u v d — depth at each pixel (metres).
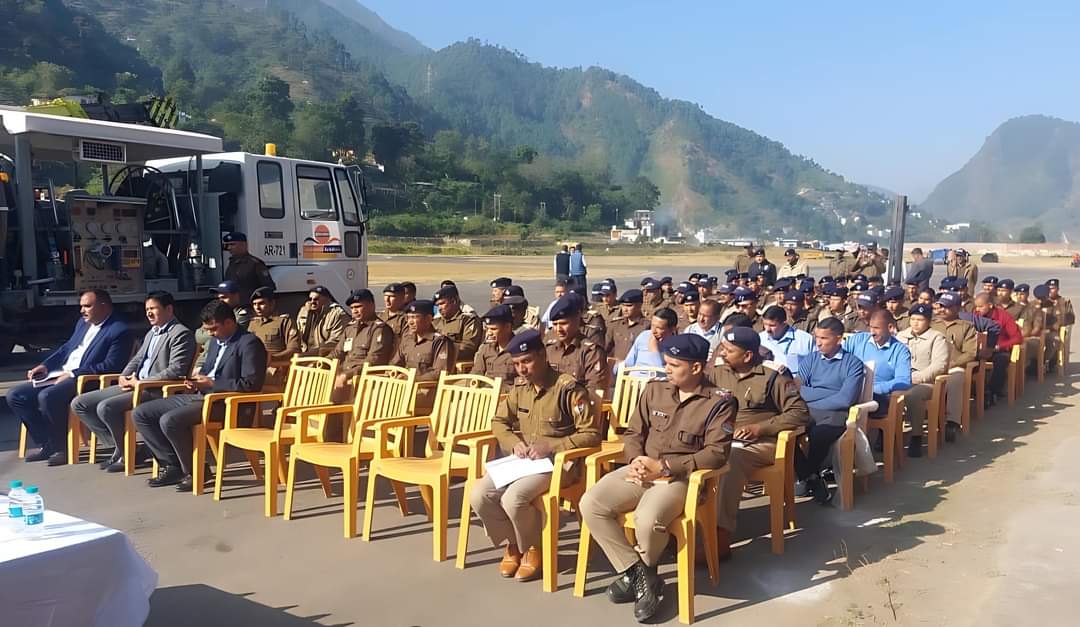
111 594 3.32
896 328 9.30
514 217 155.38
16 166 9.03
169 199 10.69
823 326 6.55
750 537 5.66
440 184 150.50
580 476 5.13
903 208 13.55
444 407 5.98
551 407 5.10
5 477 6.91
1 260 9.19
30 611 3.05
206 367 7.05
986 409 9.91
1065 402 10.32
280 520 5.91
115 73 136.25
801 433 5.72
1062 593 4.63
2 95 100.00
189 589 4.73
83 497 6.39
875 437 7.79
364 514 6.00
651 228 176.12
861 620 4.34
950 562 5.12
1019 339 10.34
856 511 6.18
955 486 6.77
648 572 4.42
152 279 10.21
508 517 4.88
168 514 6.01
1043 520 5.84
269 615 4.41
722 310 10.13
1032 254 122.69
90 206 9.49
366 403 6.48
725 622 4.34
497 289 9.77
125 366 7.56
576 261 18.59
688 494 4.39
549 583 4.71
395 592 4.71
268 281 10.68
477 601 4.60
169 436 6.48
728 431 4.62
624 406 6.29
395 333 8.73
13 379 9.52
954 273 17.67
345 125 142.38
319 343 9.44
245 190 10.95
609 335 9.43
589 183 183.75
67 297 9.31
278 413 6.05
